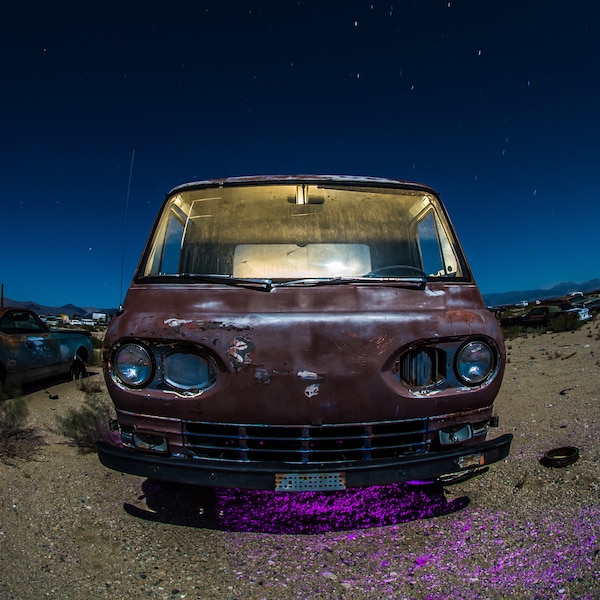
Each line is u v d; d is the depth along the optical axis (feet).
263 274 11.75
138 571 8.66
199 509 11.34
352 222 12.26
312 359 8.87
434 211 12.05
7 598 7.72
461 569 8.45
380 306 9.66
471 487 12.18
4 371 22.71
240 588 8.10
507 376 29.17
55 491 12.34
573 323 65.51
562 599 7.37
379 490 12.16
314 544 9.60
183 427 9.20
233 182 11.93
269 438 8.94
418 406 9.12
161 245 11.35
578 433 15.80
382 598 7.72
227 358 8.91
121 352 9.57
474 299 10.36
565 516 10.18
